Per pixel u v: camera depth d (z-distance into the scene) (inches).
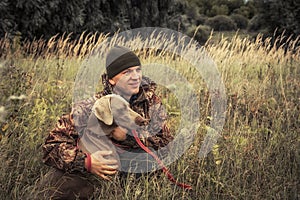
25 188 142.5
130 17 836.6
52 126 173.0
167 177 140.8
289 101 220.8
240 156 159.6
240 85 248.5
